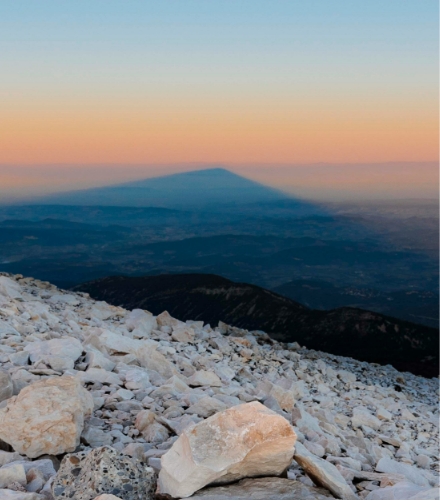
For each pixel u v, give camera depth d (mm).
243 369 17781
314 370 22938
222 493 6727
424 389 30859
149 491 6520
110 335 14273
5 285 20344
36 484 6715
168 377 13859
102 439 8383
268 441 6914
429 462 13836
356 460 10609
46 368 11414
